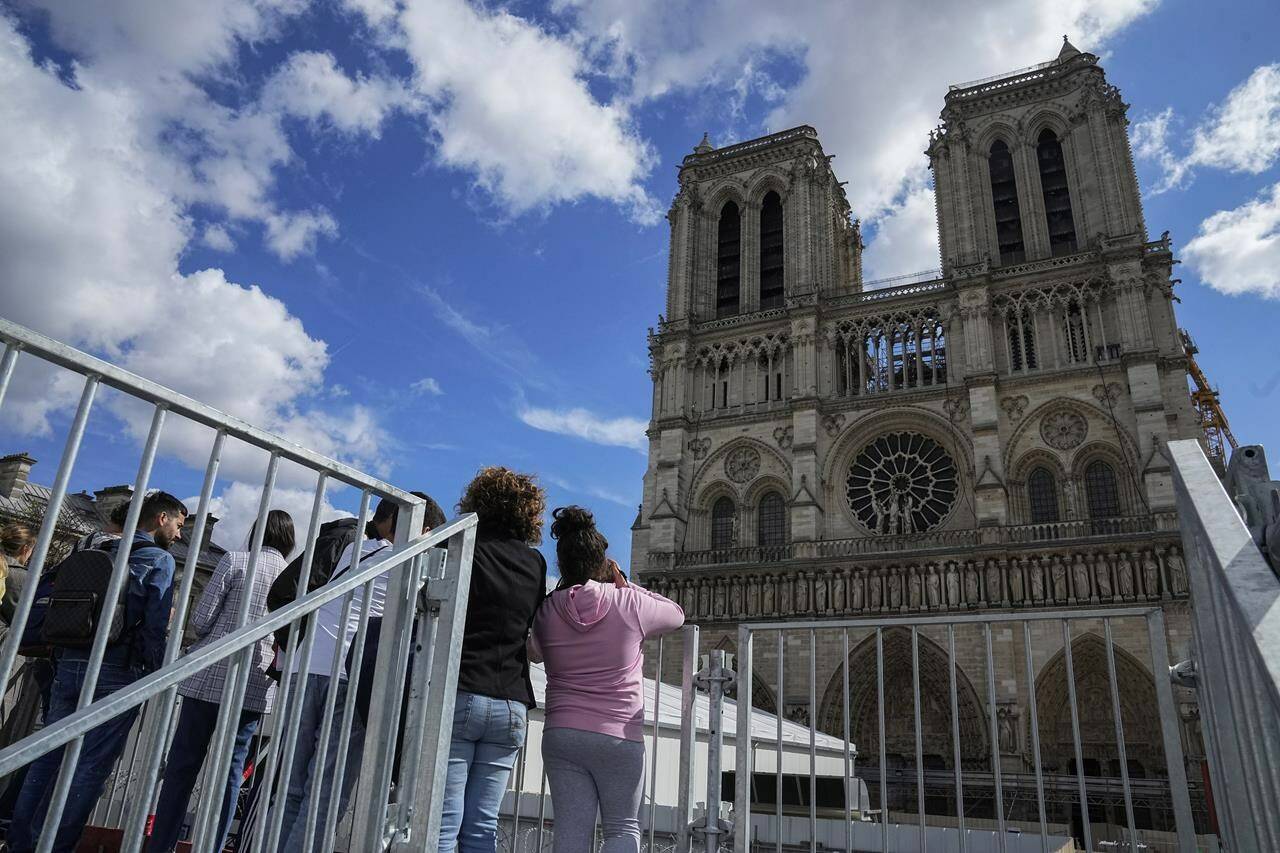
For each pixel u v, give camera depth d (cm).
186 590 572
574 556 934
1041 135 7544
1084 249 6862
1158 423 5884
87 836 996
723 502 7312
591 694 853
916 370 7100
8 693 1290
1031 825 3644
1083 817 909
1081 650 5534
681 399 7612
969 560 5972
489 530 894
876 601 6141
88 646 875
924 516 6569
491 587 829
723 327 7831
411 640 764
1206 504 625
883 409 6881
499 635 828
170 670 538
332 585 648
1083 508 6050
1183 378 6072
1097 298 6481
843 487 6869
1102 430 6134
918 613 5984
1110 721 5419
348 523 1030
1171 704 889
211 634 1011
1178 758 870
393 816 691
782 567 6500
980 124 7606
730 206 8669
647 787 2142
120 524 987
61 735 481
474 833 797
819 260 7856
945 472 6644
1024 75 7619
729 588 6638
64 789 488
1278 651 450
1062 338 6525
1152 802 4981
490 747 823
